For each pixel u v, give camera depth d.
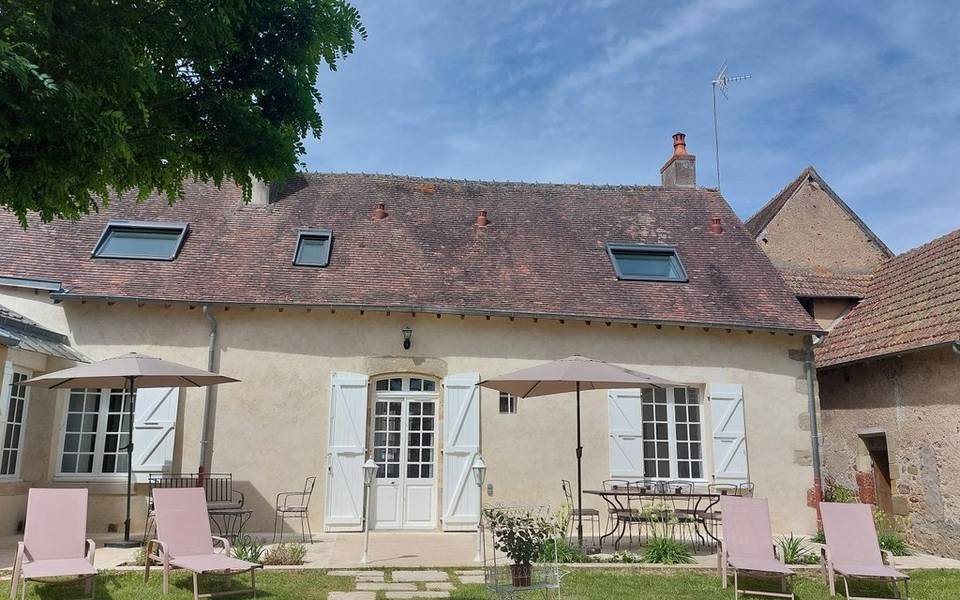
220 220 12.41
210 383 9.20
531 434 11.18
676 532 10.65
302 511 10.07
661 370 11.55
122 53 3.19
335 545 9.31
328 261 11.70
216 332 10.77
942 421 9.68
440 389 11.19
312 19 4.20
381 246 12.24
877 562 7.20
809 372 11.81
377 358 11.02
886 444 10.92
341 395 10.84
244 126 3.98
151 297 10.41
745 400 11.63
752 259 13.20
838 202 14.86
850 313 13.14
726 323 11.42
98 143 3.09
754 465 11.44
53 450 10.28
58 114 2.97
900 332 10.70
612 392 11.46
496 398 11.21
